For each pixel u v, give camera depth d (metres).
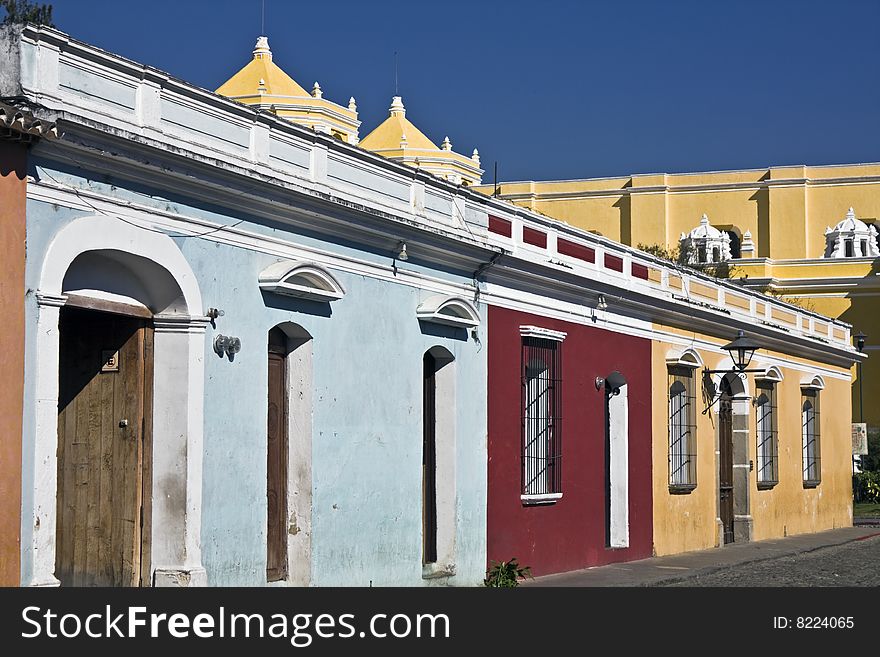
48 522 10.20
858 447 36.69
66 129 10.18
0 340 9.71
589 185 60.53
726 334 26.34
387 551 14.94
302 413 13.66
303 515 13.59
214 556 12.03
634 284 22.05
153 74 11.27
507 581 16.86
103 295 11.25
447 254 16.17
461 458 16.61
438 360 16.62
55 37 10.23
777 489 29.08
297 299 13.42
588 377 20.31
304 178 13.44
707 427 25.30
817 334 32.78
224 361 12.25
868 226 57.31
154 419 11.79
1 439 9.73
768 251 58.22
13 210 9.86
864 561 23.12
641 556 21.95
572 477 19.69
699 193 59.34
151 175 11.23
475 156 38.75
